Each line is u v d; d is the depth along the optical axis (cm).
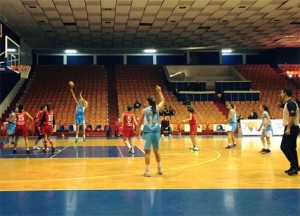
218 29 2173
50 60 2995
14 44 1848
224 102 2450
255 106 2395
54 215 429
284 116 724
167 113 2180
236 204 477
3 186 598
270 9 1753
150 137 700
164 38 2414
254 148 1280
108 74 2722
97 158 984
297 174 712
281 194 536
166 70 2722
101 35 2292
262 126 1123
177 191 558
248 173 728
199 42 2578
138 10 1734
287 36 2416
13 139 1493
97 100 2352
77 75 2628
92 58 3030
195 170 770
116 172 744
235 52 3094
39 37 2331
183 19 1920
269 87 2631
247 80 2684
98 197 518
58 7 1664
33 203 485
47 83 2502
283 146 720
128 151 1165
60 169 785
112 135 2127
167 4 1641
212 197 517
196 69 2889
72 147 1317
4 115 2038
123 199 506
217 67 2903
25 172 744
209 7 1703
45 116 1140
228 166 829
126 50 2930
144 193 544
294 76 2741
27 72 1773
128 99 2394
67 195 532
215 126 2175
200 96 2431
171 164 866
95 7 1670
